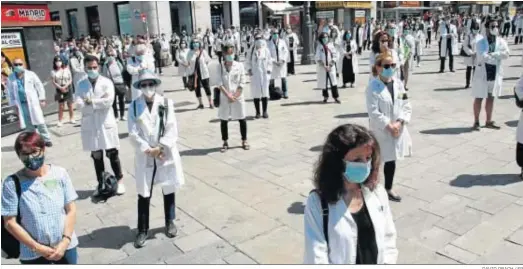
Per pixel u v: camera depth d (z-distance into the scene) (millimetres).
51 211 3170
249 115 10758
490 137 7766
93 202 6066
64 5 34500
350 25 29688
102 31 31594
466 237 4500
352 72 13688
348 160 2176
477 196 5430
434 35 32156
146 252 4621
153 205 5840
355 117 9828
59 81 10883
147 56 10531
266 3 30406
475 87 7965
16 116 10742
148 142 4629
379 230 2258
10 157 8820
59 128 10898
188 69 12430
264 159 7410
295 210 5398
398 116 5109
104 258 4547
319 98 12281
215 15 30469
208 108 12109
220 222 5203
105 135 6008
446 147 7367
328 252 2203
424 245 4402
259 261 4312
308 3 20094
